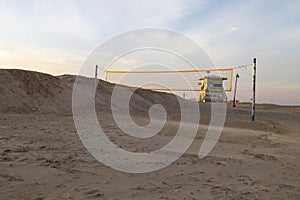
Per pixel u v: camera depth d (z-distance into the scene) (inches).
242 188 129.9
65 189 116.6
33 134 267.7
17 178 128.2
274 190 128.6
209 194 118.6
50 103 621.9
